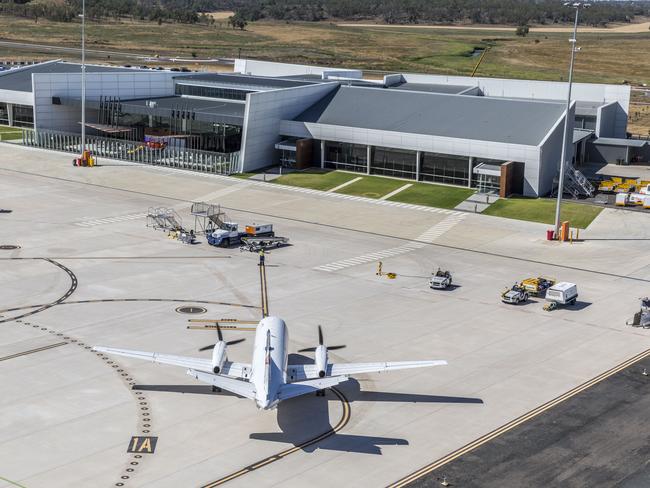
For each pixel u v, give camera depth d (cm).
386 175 13375
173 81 16738
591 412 5728
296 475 4844
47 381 5959
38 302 7538
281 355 5453
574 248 9881
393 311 7612
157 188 12400
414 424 5500
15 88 16825
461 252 9638
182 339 6819
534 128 12756
